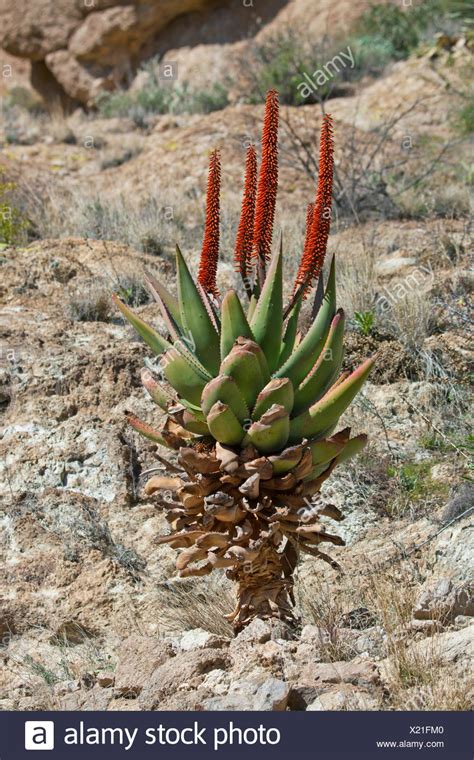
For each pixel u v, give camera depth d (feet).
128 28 64.44
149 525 18.02
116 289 25.00
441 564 15.80
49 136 50.42
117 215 32.17
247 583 13.39
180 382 12.89
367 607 15.29
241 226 13.26
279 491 12.72
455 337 22.26
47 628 16.29
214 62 61.93
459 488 17.63
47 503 18.15
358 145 39.55
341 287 24.26
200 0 63.98
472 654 13.17
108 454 19.03
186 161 41.11
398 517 17.67
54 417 19.88
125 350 21.30
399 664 13.06
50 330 22.56
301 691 12.56
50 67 67.62
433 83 47.14
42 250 27.20
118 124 51.62
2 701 14.35
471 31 50.90
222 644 14.32
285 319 13.84
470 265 25.50
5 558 17.24
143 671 13.76
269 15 62.34
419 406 20.47
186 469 12.59
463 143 39.27
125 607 16.44
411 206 33.01
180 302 13.05
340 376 13.55
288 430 12.42
